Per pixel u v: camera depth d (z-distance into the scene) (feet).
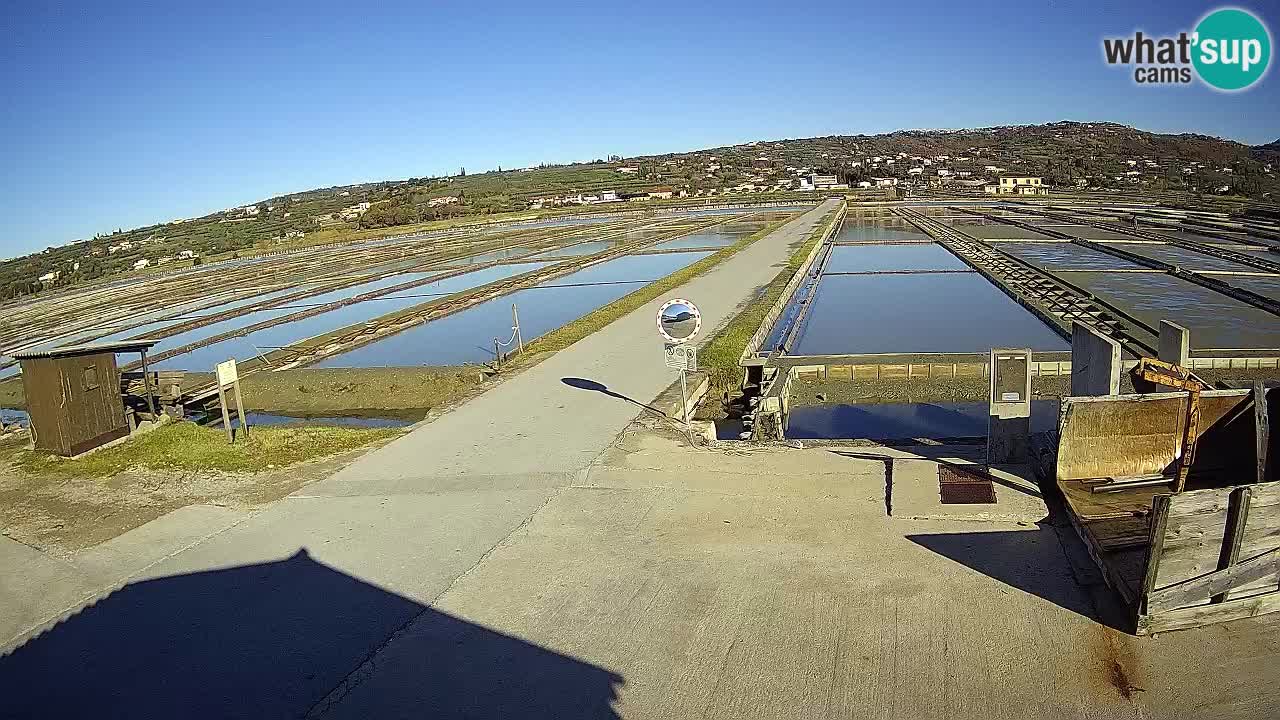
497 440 35.50
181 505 30.32
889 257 137.18
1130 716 15.80
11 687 18.95
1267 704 15.88
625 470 30.68
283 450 35.91
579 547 24.34
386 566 23.86
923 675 17.30
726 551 23.52
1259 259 113.50
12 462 37.45
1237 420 24.22
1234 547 17.98
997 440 27.96
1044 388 50.90
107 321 120.67
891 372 55.62
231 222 437.58
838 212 243.19
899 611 19.77
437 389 59.00
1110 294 90.94
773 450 32.24
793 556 22.95
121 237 412.36
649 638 19.30
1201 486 24.04
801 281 102.63
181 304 135.13
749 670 17.83
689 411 40.96
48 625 21.79
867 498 26.55
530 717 16.69
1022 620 19.08
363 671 18.62
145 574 24.43
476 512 27.55
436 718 16.83
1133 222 190.19
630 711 16.70
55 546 27.25
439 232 275.80
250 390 62.08
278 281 159.02
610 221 270.67
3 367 85.35
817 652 18.33
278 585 23.09
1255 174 410.52
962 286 103.45
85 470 35.40
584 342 58.95
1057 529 23.32
